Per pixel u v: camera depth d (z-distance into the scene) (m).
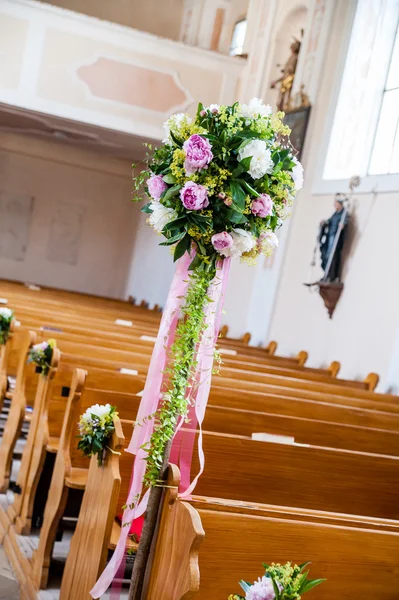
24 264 16.62
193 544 2.77
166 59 11.21
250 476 3.88
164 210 3.14
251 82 11.20
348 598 2.99
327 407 5.50
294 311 9.39
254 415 4.64
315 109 9.73
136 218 16.75
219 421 4.56
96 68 10.93
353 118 9.11
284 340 9.48
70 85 10.84
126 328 8.06
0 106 11.27
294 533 2.91
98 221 16.95
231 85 11.52
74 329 7.00
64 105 10.84
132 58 11.05
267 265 10.12
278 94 10.61
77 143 15.40
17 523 5.40
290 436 4.72
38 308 9.04
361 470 4.05
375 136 8.89
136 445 3.41
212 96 11.46
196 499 2.99
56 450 5.12
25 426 7.84
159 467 3.14
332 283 8.48
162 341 3.37
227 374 6.12
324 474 3.99
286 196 3.25
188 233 3.15
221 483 3.84
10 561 5.20
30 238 16.64
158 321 10.23
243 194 3.06
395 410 6.23
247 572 2.89
